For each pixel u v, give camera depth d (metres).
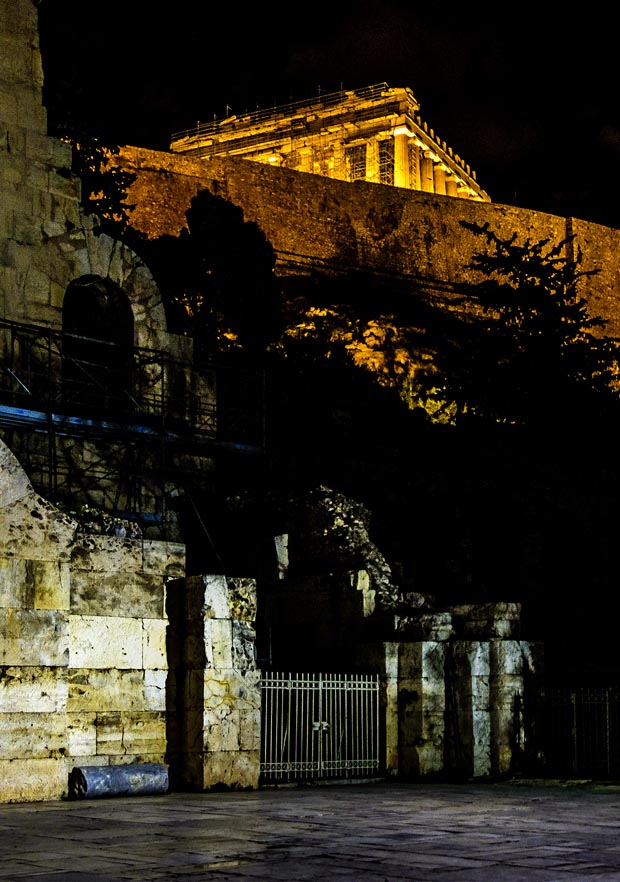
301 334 47.19
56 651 17.75
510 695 22.48
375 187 59.28
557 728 23.44
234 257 43.97
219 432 27.77
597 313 63.97
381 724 21.88
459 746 22.00
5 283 24.36
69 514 19.03
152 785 18.12
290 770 20.14
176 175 52.59
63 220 25.52
